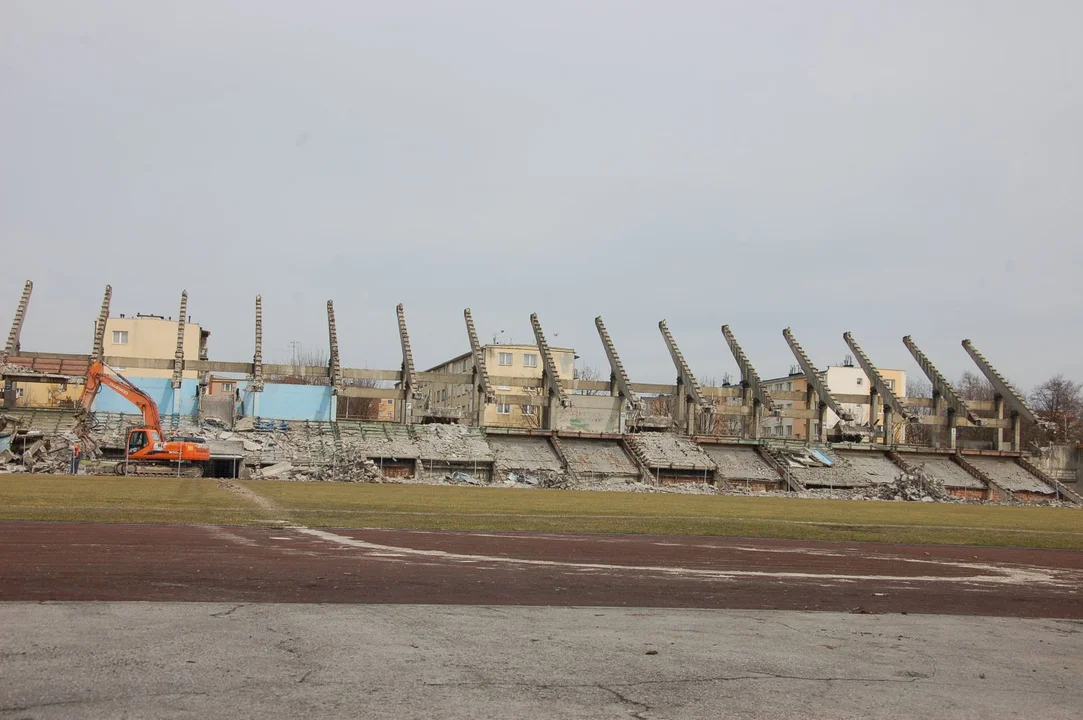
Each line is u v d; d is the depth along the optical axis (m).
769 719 8.65
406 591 15.45
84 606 12.70
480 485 75.56
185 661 9.77
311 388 86.75
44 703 8.15
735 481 87.19
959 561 25.14
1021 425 112.88
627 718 8.44
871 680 10.38
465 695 8.95
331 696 8.72
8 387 77.31
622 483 82.62
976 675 10.91
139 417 79.19
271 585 15.41
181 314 85.94
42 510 29.45
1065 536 36.03
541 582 17.38
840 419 105.62
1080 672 11.33
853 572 21.41
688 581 18.48
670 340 100.56
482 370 90.12
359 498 44.53
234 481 61.34
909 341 106.12
